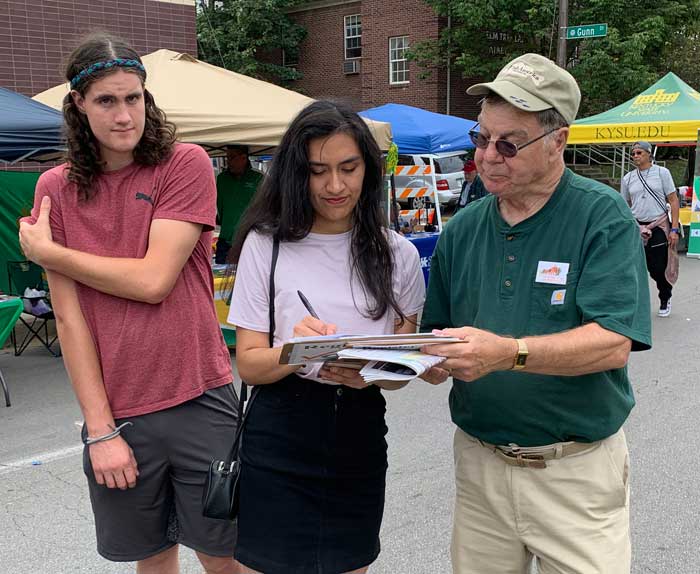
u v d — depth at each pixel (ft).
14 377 20.84
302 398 6.43
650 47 63.82
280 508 6.44
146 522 7.51
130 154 6.97
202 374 7.44
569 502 6.24
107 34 6.86
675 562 10.61
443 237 6.97
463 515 6.86
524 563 6.69
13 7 38.99
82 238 7.02
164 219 6.92
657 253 26.84
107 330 7.01
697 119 37.83
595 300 5.76
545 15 58.39
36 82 40.32
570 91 5.92
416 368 4.89
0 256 27.22
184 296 7.25
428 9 70.49
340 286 6.46
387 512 12.16
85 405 6.98
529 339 5.50
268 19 83.30
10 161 23.73
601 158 81.35
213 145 23.91
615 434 6.49
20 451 15.20
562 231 6.02
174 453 7.34
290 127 6.19
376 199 6.49
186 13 46.14
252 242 6.49
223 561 7.79
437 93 71.00
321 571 6.47
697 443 14.92
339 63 82.58
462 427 6.72
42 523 12.01
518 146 5.85
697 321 26.53
